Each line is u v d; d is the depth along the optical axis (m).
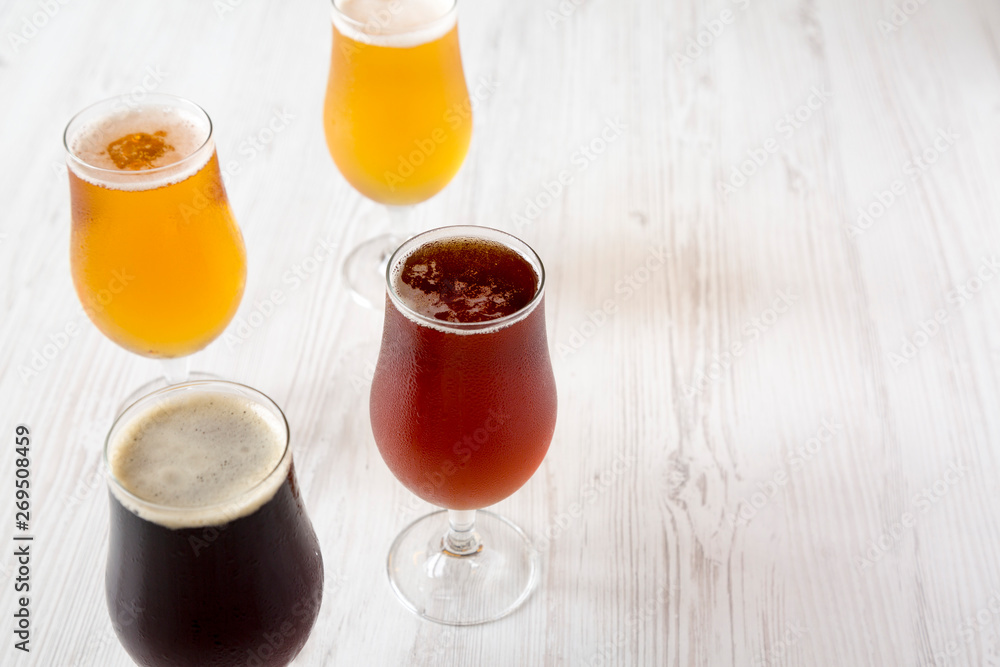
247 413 0.75
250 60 1.21
